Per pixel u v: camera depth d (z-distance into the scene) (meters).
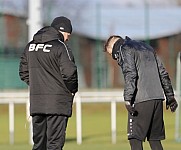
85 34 84.62
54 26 20.58
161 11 82.81
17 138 44.62
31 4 36.09
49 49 20.03
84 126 55.59
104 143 36.97
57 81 20.05
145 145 34.34
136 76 20.62
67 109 20.11
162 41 82.62
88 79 83.75
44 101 20.08
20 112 68.50
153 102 20.84
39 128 20.64
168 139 40.56
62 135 20.27
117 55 21.11
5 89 83.19
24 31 84.69
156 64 21.25
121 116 63.03
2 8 84.75
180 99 40.78
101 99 47.88
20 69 21.22
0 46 84.19
